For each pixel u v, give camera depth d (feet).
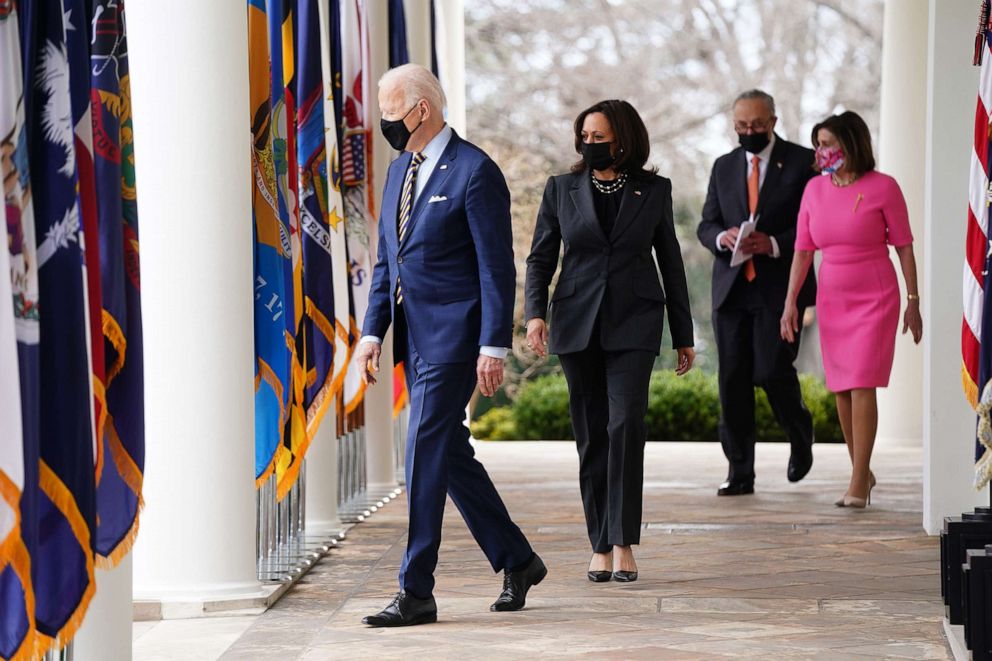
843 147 51.44
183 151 34.96
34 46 21.63
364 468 57.41
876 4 148.66
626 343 36.78
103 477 24.63
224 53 35.14
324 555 44.57
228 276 35.29
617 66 151.02
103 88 24.39
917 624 32.53
